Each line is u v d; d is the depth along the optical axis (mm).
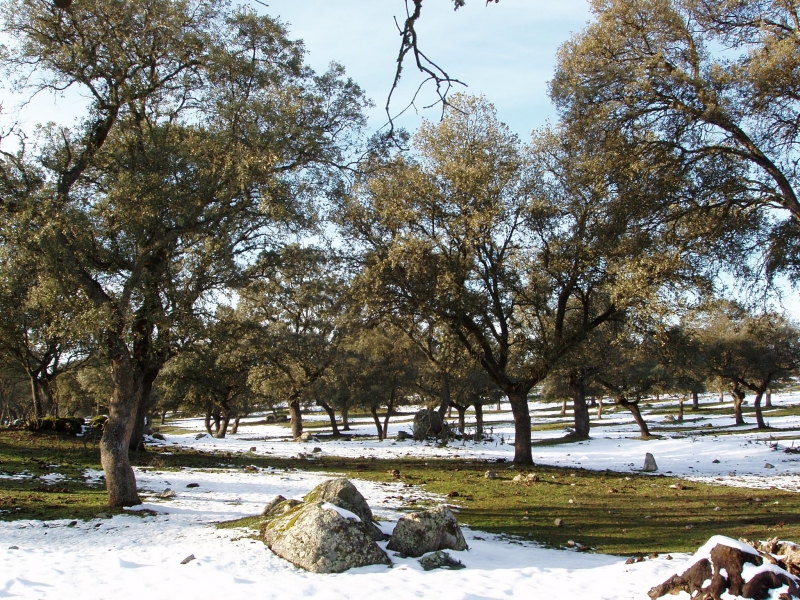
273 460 25734
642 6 16344
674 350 23797
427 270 21719
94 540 9453
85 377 42094
